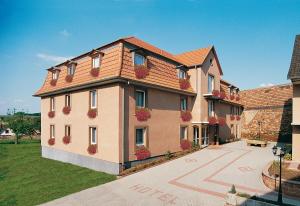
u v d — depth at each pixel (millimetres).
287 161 16609
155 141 19094
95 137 18234
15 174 18062
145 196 11844
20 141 45406
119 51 16969
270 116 32844
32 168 19688
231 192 10438
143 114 17750
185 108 23562
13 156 26438
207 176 14711
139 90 17891
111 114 16578
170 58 21891
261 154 21078
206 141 26094
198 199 11258
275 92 33625
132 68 17297
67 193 12781
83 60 20172
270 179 12562
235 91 35562
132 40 19922
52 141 23281
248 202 10383
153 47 22828
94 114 17938
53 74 24250
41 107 25969
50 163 21188
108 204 11008
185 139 22844
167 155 19656
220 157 19891
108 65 17234
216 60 27312
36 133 48312
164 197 11625
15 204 11703
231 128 33281
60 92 22047
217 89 27250
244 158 19406
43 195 12734
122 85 16359
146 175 15273
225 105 31453
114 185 13617
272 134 31812
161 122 19844
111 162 16344
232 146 26094
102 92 17516
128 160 16594
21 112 44719
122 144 16094
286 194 11609
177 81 22062
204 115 24250
